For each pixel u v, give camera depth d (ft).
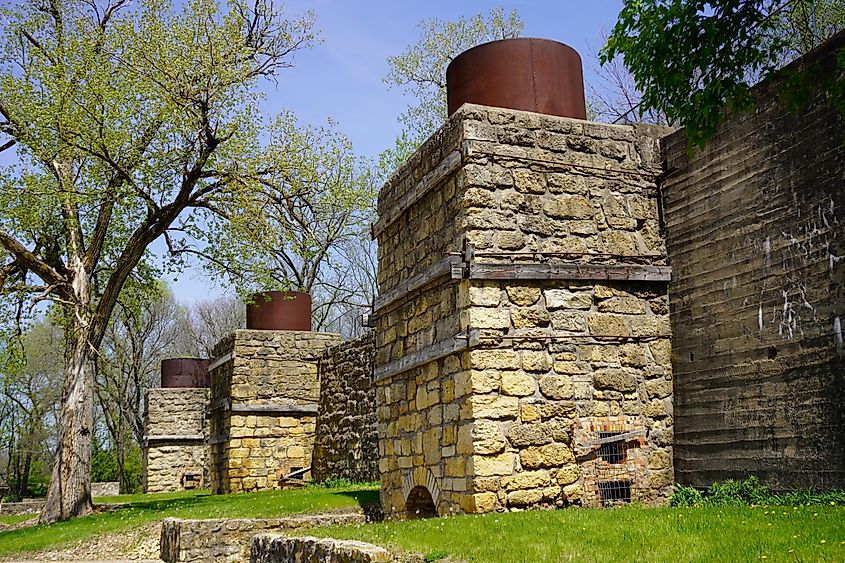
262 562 30.76
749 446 29.50
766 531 21.08
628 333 33.04
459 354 32.14
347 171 77.05
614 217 33.81
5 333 60.64
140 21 56.85
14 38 60.39
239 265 61.26
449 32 96.37
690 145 28.50
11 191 56.49
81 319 58.13
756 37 26.86
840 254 26.40
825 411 26.66
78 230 60.70
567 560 20.02
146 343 151.33
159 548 43.78
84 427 58.49
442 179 34.06
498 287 31.81
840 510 23.47
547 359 31.81
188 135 57.62
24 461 141.59
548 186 33.17
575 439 31.60
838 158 26.58
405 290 36.63
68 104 54.54
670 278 33.73
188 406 101.40
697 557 19.10
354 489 53.47
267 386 70.13
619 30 26.94
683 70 26.23
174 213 58.13
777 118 28.94
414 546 23.36
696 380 32.04
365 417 60.34
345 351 65.26
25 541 47.96
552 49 35.78
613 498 31.68
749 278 29.91
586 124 34.24
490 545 22.52
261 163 59.26
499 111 33.12
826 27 54.54
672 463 32.71
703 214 32.32
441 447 33.32
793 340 27.96
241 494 64.08
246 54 58.29
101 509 60.18
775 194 28.94
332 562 23.66
